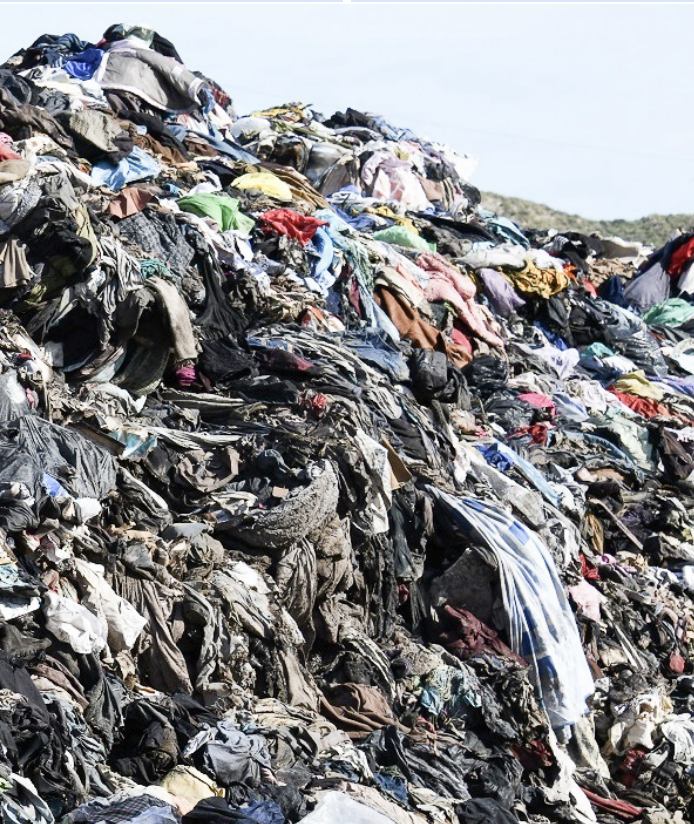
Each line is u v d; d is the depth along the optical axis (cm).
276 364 2636
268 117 4744
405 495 2558
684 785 2573
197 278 2714
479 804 2025
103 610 1870
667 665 2903
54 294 2383
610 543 3212
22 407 2134
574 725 2533
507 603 2516
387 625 2434
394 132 5094
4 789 1452
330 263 3209
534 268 4103
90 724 1739
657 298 4962
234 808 1661
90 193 2717
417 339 3344
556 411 3609
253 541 2222
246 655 2044
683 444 3731
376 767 2005
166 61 3800
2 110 2878
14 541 1827
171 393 2503
